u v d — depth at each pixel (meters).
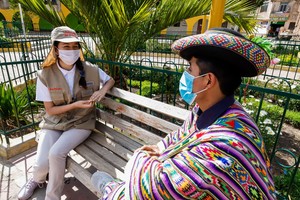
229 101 0.85
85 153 2.00
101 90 2.15
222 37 0.74
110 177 1.64
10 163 2.61
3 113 3.47
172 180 0.73
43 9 3.72
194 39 0.79
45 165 1.91
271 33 29.78
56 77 1.98
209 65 0.81
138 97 2.02
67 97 2.03
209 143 0.73
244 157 0.69
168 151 0.95
